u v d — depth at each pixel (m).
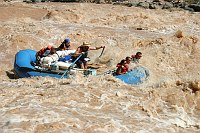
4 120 22.06
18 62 38.81
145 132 21.77
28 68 37.53
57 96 25.83
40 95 26.34
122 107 24.78
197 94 26.67
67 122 21.89
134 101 25.66
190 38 48.94
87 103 24.97
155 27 59.66
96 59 41.97
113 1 80.81
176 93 26.70
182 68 43.62
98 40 51.19
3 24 57.44
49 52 39.25
